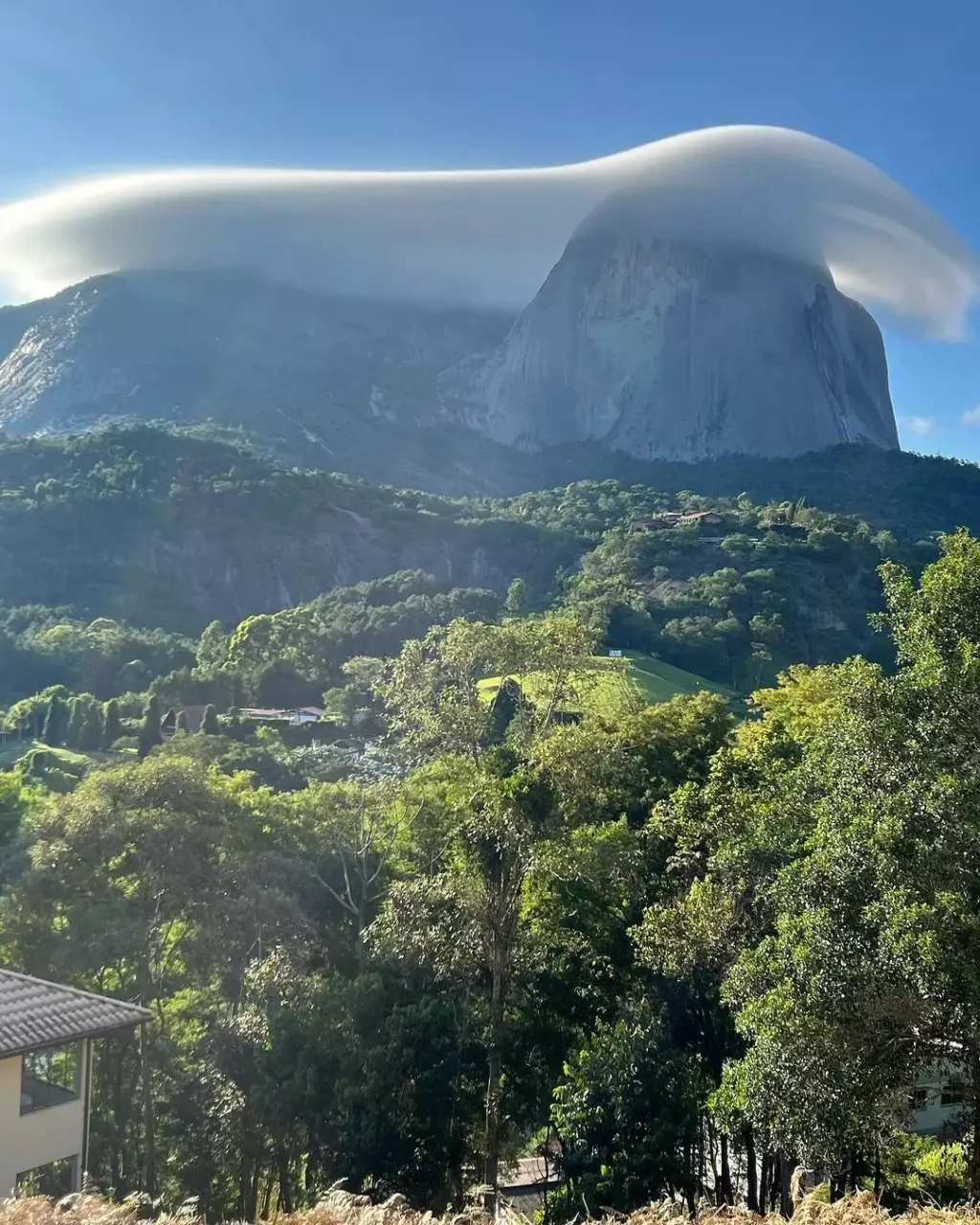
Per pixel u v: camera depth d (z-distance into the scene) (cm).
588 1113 1980
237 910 2545
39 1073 1794
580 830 2523
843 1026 1352
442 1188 2162
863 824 1377
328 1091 2261
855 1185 1944
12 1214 1056
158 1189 2570
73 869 2486
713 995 2205
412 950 2434
